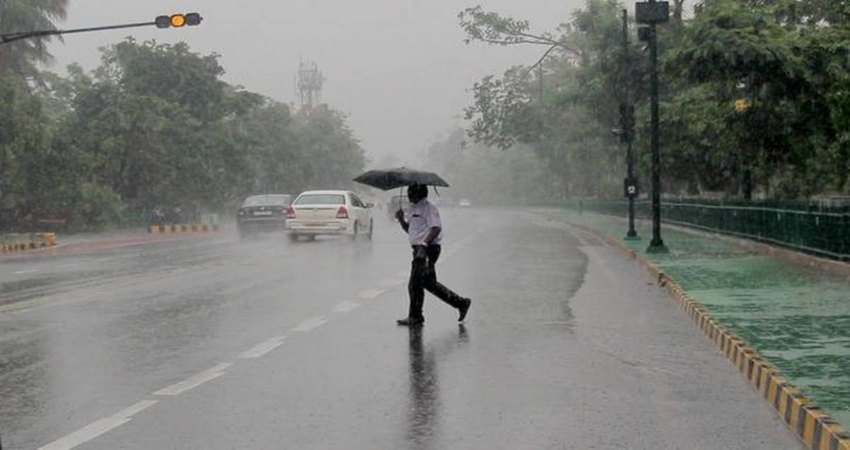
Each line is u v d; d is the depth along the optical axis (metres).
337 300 14.42
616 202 52.44
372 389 8.05
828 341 9.59
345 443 6.36
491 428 6.75
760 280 15.90
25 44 49.31
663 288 16.12
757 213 23.92
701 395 7.82
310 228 30.59
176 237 39.31
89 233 43.84
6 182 39.53
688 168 36.16
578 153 56.72
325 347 10.16
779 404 7.23
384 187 12.16
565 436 6.53
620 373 8.73
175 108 48.88
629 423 6.89
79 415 7.18
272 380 8.43
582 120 52.69
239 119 67.25
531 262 22.02
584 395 7.81
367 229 32.59
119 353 9.83
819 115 22.30
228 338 10.77
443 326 11.70
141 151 47.19
